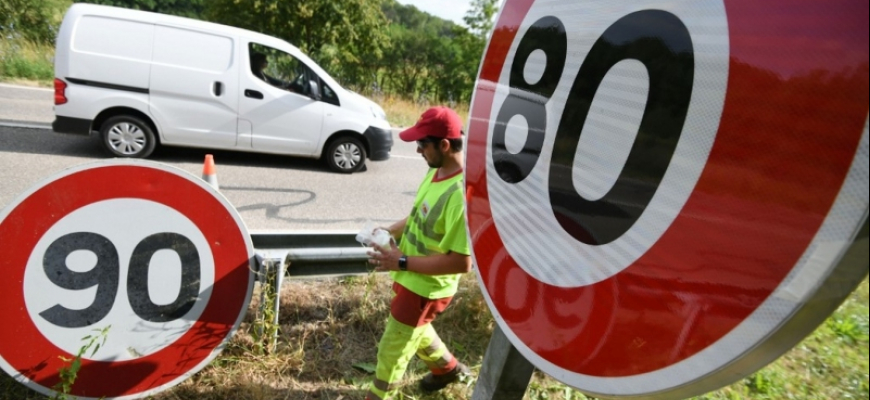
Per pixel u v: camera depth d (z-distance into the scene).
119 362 2.44
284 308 3.34
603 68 1.14
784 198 0.73
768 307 0.74
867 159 0.64
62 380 2.32
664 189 0.93
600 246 1.08
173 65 7.00
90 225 2.35
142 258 2.45
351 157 8.23
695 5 0.92
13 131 7.71
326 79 7.88
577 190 1.16
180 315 2.53
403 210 6.80
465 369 3.01
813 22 0.72
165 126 7.12
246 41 7.35
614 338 1.02
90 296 2.38
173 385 2.54
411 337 2.46
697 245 0.86
